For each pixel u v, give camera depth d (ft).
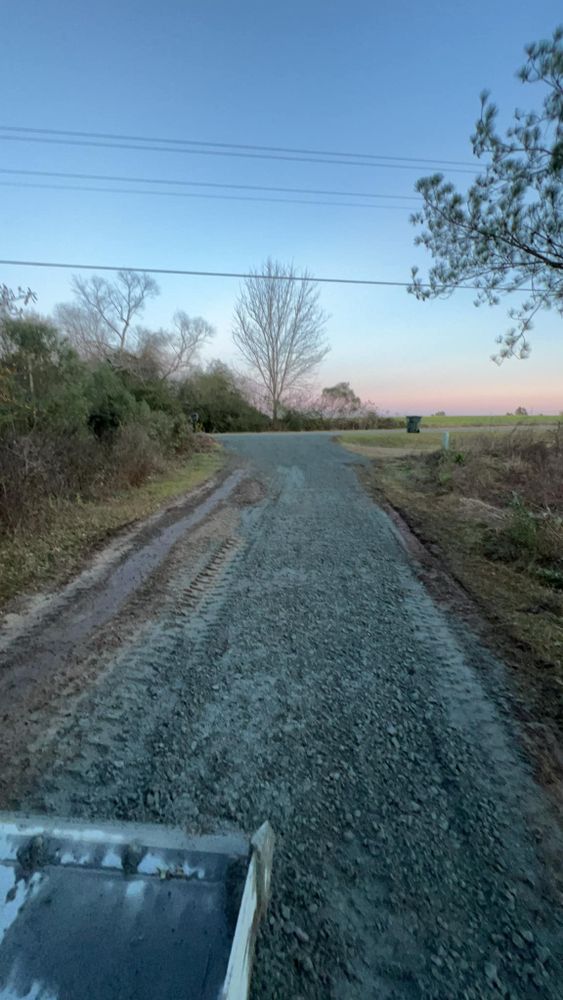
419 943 4.87
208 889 3.76
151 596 13.26
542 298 19.75
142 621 11.78
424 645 10.79
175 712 8.38
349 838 6.01
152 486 29.60
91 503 23.76
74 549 16.94
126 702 8.63
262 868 4.17
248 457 45.80
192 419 57.16
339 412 105.60
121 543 17.89
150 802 6.45
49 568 15.07
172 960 3.31
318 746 7.60
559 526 18.02
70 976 3.24
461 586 14.28
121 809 6.33
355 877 5.52
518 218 18.10
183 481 31.73
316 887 5.39
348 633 11.30
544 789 6.86
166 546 17.74
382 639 11.04
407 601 13.16
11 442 20.76
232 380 100.42
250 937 3.77
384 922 5.05
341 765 7.22
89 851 4.00
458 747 7.64
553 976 4.61
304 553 17.26
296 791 6.71
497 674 9.67
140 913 3.59
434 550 17.71
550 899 5.34
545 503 22.72
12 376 23.89
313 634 11.23
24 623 11.54
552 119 16.37
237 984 3.32
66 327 90.38
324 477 34.60
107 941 3.42
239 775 6.98
